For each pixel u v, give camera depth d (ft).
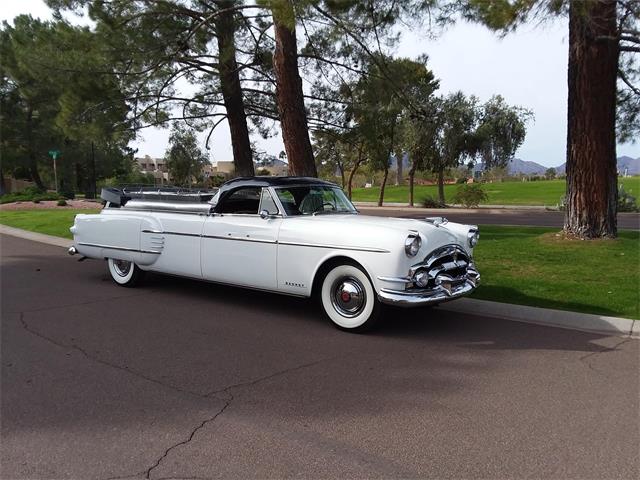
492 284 25.26
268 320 20.94
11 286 27.66
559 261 29.14
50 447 11.14
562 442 11.32
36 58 43.14
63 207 90.02
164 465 10.43
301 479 9.93
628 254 29.89
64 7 41.34
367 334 19.03
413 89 53.83
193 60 43.50
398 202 117.70
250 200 22.70
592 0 25.23
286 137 39.19
